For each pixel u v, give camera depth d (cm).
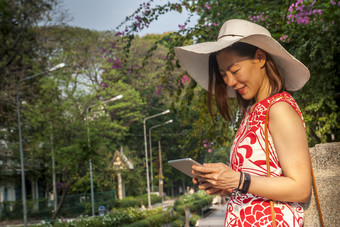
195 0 523
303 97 483
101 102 2689
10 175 3472
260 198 144
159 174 5041
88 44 3931
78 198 3525
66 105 2428
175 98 493
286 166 133
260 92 154
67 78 2506
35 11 1597
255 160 144
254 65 150
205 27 506
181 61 188
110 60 592
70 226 2153
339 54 481
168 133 5172
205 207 1934
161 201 4772
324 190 202
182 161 154
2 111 2439
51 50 2059
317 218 200
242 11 542
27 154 3133
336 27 439
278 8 541
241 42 149
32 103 2419
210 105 189
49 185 3756
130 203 3978
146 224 2095
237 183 133
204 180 144
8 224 3128
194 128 511
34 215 3444
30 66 2025
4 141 2997
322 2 441
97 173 3803
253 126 145
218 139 521
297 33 455
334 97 516
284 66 161
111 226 2311
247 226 145
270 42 145
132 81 4694
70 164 2442
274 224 140
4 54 1645
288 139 134
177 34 501
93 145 2464
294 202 146
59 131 2438
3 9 950
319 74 470
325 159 209
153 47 540
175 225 1983
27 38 1673
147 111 5138
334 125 487
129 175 4428
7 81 2067
